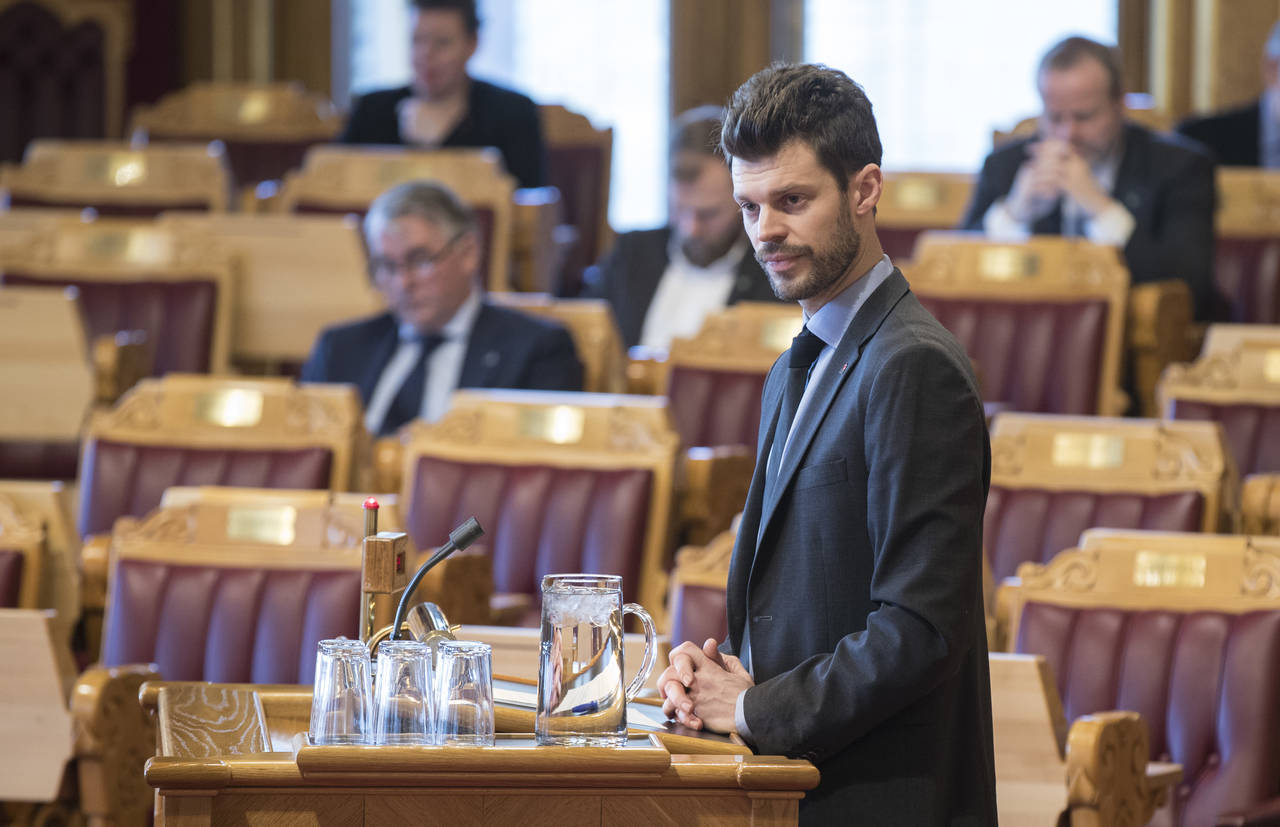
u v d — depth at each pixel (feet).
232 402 44.78
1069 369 52.06
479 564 36.40
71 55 92.22
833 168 21.54
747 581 23.26
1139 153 57.57
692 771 19.84
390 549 22.31
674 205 58.23
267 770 19.48
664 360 52.31
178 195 68.44
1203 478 40.01
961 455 21.16
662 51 95.09
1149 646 33.88
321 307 59.88
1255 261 61.57
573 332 55.26
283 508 36.19
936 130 93.66
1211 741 33.14
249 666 35.27
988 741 22.80
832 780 21.84
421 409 51.29
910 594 20.74
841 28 94.32
